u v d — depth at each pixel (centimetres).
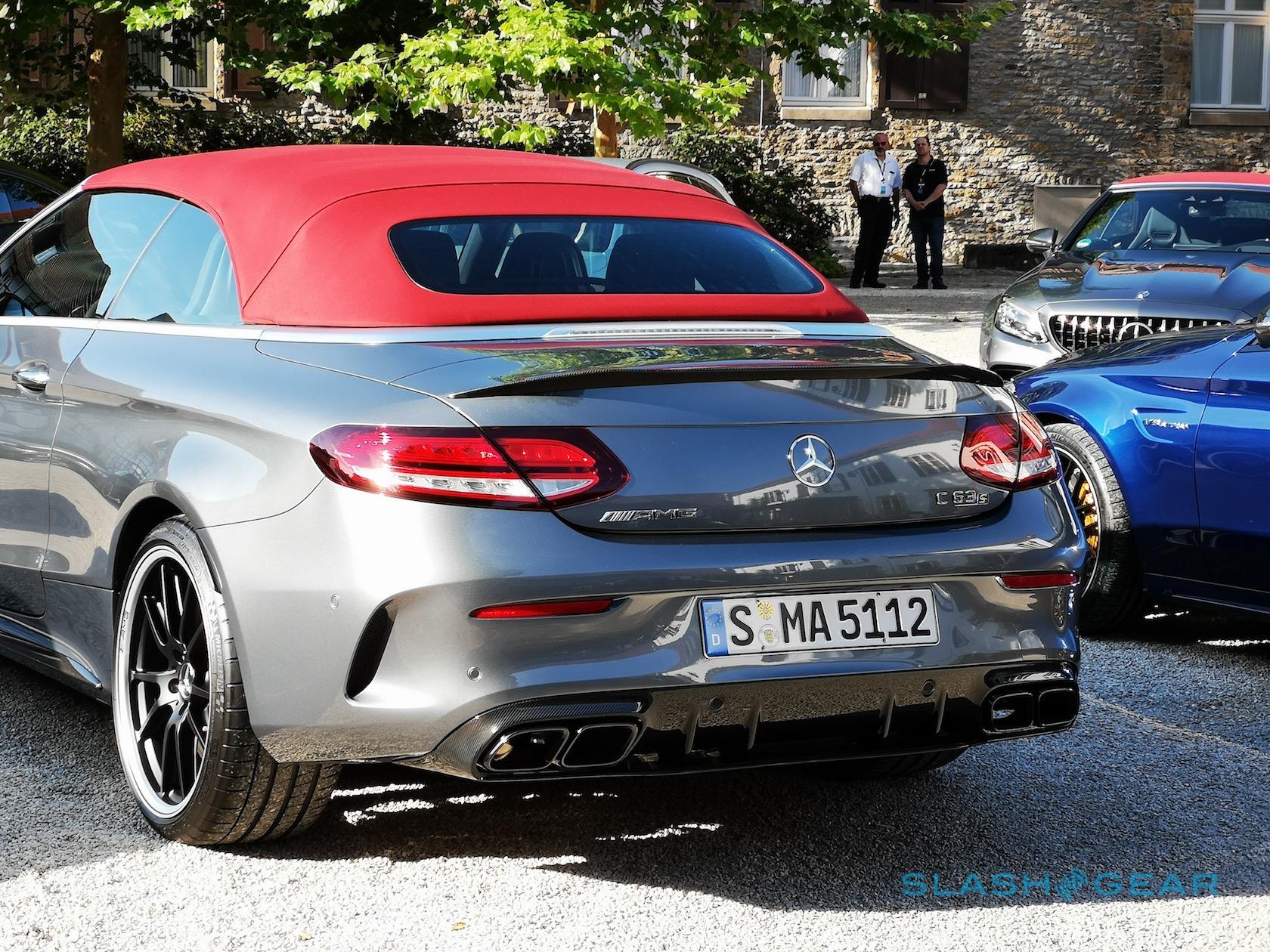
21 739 417
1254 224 933
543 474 295
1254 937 307
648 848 348
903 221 2569
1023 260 2370
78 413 382
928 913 315
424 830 356
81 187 445
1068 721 344
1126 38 2619
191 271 379
